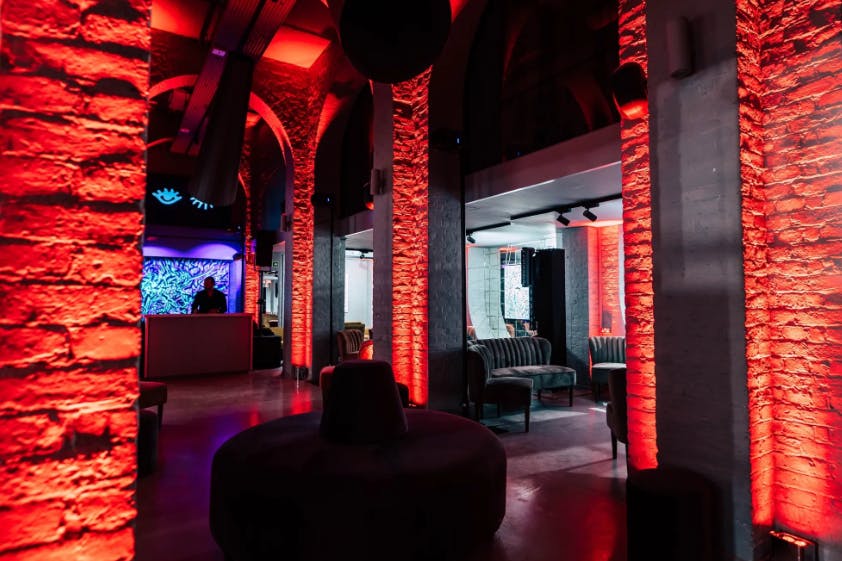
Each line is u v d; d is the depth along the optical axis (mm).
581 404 6234
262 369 9219
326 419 2750
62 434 932
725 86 2299
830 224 2184
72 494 938
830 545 2143
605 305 7520
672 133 2518
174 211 11656
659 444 2533
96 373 964
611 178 4406
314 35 7199
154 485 3445
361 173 7945
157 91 7516
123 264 1000
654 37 2615
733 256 2254
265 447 2574
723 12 2318
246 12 4762
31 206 919
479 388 5219
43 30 946
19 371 899
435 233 5281
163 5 6652
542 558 2461
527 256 7773
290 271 8242
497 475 2572
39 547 907
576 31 4598
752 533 2180
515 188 4891
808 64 2258
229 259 12469
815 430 2213
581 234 7520
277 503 2137
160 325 7965
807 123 2260
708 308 2344
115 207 996
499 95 5387
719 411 2293
